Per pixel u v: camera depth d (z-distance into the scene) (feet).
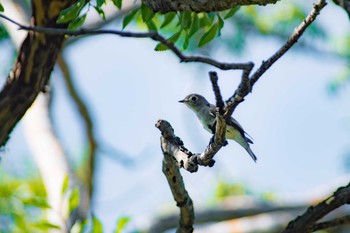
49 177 54.24
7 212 47.03
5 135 27.40
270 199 56.29
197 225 55.21
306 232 26.40
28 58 26.61
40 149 55.67
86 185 56.95
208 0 21.88
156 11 23.09
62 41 26.78
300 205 54.70
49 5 25.90
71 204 31.27
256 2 21.50
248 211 54.60
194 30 25.86
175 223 54.08
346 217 26.30
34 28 21.24
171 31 45.44
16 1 50.60
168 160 23.49
